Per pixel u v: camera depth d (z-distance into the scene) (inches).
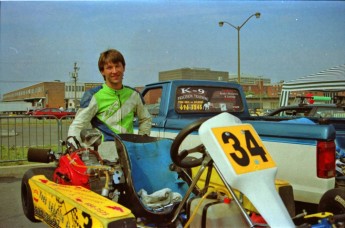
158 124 213.6
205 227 92.7
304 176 139.3
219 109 231.1
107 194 112.2
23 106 2075.5
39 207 129.8
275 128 148.1
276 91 2938.0
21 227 171.5
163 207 113.7
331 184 135.0
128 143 128.0
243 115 242.8
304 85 368.2
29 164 315.3
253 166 87.7
